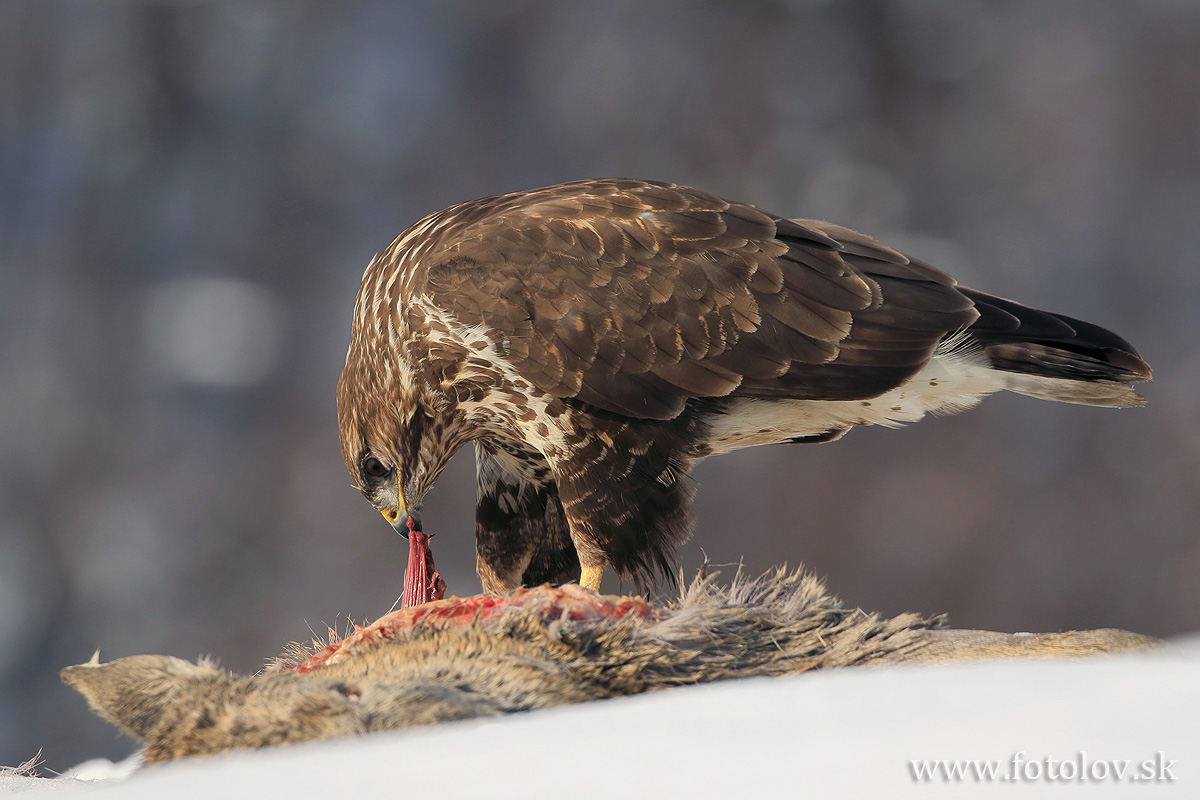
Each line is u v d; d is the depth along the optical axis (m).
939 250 20.38
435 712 7.74
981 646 8.30
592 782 5.65
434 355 8.62
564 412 8.61
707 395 8.59
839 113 21.42
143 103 21.38
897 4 21.36
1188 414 18.02
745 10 21.67
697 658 8.28
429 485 8.69
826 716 6.41
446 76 21.80
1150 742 5.61
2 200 20.75
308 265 21.03
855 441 17.02
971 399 8.62
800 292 8.59
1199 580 16.81
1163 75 20.33
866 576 16.66
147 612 17.64
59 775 8.36
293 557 17.72
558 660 8.27
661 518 8.61
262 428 19.38
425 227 8.68
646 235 8.60
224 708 7.93
